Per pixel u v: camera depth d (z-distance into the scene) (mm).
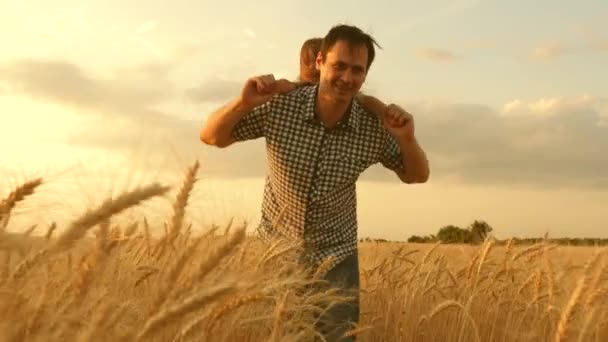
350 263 4668
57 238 1799
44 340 1702
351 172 4617
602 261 3971
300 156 4555
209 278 2396
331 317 4340
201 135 4676
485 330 5684
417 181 4809
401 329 5426
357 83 4344
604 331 3844
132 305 2211
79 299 1921
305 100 4559
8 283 1777
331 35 4359
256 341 3137
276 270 3727
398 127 4371
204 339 2383
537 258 6145
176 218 2410
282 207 4703
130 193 1826
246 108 4371
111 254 2037
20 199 1871
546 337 5145
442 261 6605
